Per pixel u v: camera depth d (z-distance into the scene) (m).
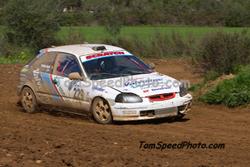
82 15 79.62
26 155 13.45
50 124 18.20
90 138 15.66
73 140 15.34
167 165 12.51
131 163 12.68
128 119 17.98
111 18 61.81
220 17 86.75
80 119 19.73
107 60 19.81
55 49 20.86
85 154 13.55
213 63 27.89
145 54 48.56
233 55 27.36
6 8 52.12
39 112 21.28
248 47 27.59
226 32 28.75
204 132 16.91
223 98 22.45
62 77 19.92
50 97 20.39
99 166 12.40
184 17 88.75
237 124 18.59
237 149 14.40
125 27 82.12
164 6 91.69
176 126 17.98
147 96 18.09
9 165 12.49
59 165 12.52
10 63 40.66
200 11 89.62
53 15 52.97
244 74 23.45
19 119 19.31
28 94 21.34
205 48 28.14
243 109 21.64
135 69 19.83
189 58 44.19
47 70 20.61
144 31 70.44
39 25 51.44
